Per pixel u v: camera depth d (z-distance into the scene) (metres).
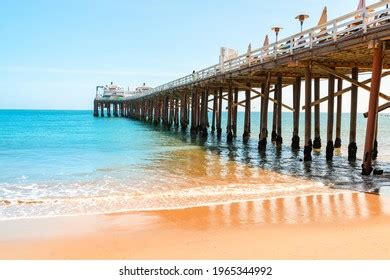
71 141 25.64
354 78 14.91
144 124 46.88
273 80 21.59
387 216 7.77
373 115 11.02
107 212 8.25
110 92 76.62
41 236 6.76
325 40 13.57
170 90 33.25
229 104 21.00
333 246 6.11
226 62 20.70
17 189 10.73
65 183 11.52
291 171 13.34
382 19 9.91
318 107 19.22
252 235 6.70
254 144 23.20
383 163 15.26
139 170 13.71
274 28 17.02
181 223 7.46
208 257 5.77
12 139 27.50
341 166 14.32
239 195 9.72
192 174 12.85
